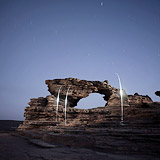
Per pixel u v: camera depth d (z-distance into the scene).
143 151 8.34
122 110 18.80
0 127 37.53
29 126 23.36
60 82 30.64
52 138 12.95
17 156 7.89
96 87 32.03
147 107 18.58
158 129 10.59
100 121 16.27
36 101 27.53
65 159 7.18
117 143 9.30
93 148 9.80
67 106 29.53
